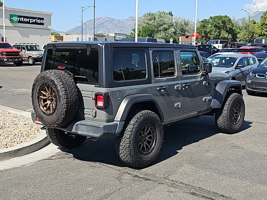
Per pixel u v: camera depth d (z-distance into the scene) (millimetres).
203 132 7559
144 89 5285
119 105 4930
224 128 7285
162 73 5688
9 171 5074
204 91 6730
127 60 5070
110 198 4184
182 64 6164
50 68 5551
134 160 5027
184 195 4293
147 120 5125
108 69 4789
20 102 10820
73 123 4949
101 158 5730
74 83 4906
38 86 4938
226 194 4344
